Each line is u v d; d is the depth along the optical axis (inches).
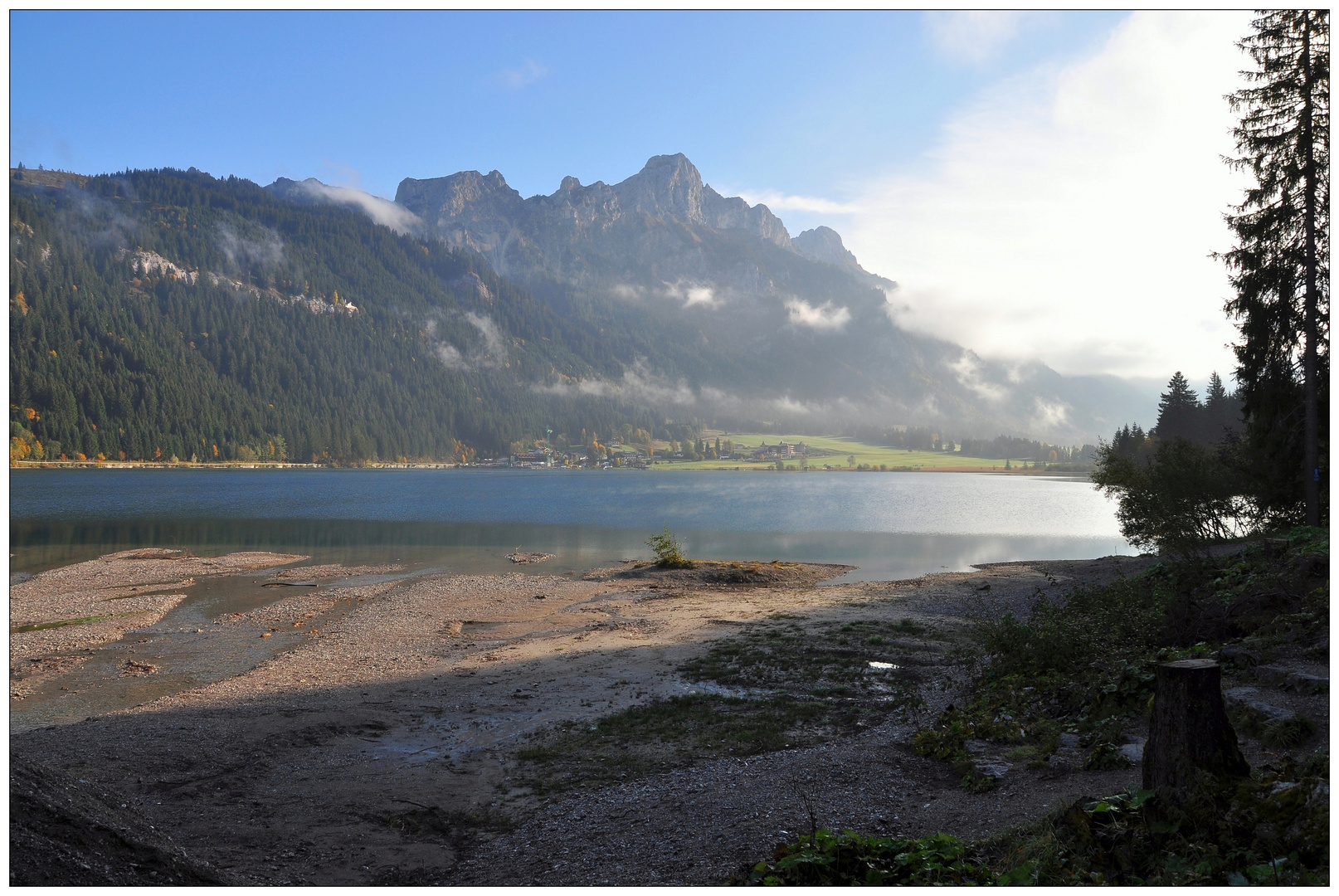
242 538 2158.0
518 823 375.9
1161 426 3757.4
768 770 414.3
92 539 2100.1
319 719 567.8
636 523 2778.1
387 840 357.7
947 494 5378.9
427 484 6378.0
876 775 381.1
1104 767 326.0
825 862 248.8
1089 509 3833.7
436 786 434.3
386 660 797.9
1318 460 929.5
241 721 565.3
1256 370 1008.2
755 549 1988.2
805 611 1037.2
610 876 291.3
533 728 544.4
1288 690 376.5
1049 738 392.5
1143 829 232.4
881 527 2704.2
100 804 299.0
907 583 1328.7
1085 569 1423.5
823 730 505.7
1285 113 946.7
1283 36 938.7
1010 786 331.3
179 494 4335.6
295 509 3383.4
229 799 408.5
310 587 1328.7
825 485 6983.3
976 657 634.8
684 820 348.5
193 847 330.3
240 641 905.5
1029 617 904.9
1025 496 5103.3
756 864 275.3
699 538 2295.8
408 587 1320.1
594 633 925.8
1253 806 218.7
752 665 711.1
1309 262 925.2
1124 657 484.7
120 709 629.0
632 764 455.5
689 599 1201.4
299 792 422.0
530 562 1689.2
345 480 6830.7
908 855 248.8
